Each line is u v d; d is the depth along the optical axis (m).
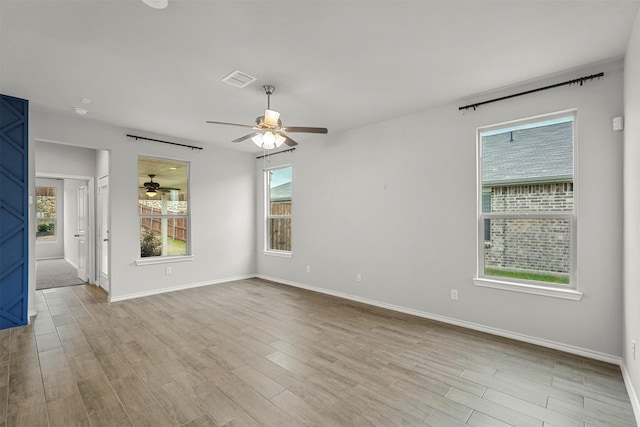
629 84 2.35
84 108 3.91
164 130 4.90
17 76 3.02
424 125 3.98
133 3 1.97
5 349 3.01
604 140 2.76
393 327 3.62
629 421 1.98
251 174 6.50
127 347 3.07
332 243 5.08
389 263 4.34
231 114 4.12
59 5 1.98
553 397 2.23
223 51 2.56
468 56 2.64
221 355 2.90
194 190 5.64
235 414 2.04
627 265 2.43
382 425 1.94
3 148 3.55
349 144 4.83
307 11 2.05
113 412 2.06
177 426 1.93
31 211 3.91
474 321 3.55
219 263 5.98
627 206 2.43
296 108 3.90
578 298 2.87
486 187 3.55
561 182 3.09
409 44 2.46
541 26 2.22
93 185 5.89
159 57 2.65
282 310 4.27
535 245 3.23
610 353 2.73
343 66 2.81
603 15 2.10
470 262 3.58
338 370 2.62
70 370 2.61
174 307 4.40
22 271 3.68
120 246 4.79
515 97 3.27
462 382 2.43
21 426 1.92
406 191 4.15
